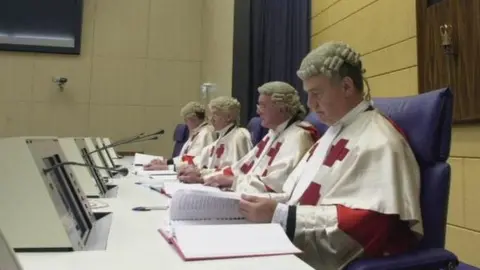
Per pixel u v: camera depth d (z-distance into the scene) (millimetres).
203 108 3893
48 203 741
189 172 1924
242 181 1660
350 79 1158
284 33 3805
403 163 986
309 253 955
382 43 2707
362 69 1192
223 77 4234
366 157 1025
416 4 2352
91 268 652
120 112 5324
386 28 2670
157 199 1403
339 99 1162
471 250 1991
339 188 1026
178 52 5531
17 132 5047
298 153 1590
